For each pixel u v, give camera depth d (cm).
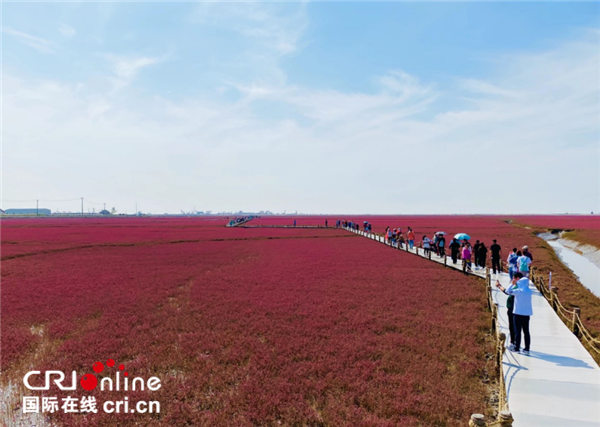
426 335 1437
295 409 916
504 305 1692
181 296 2136
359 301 1986
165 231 8362
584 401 809
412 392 994
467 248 2720
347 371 1121
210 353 1320
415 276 2658
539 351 1098
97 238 6288
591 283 2867
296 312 1780
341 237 6619
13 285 2448
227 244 5338
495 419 858
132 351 1323
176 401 980
